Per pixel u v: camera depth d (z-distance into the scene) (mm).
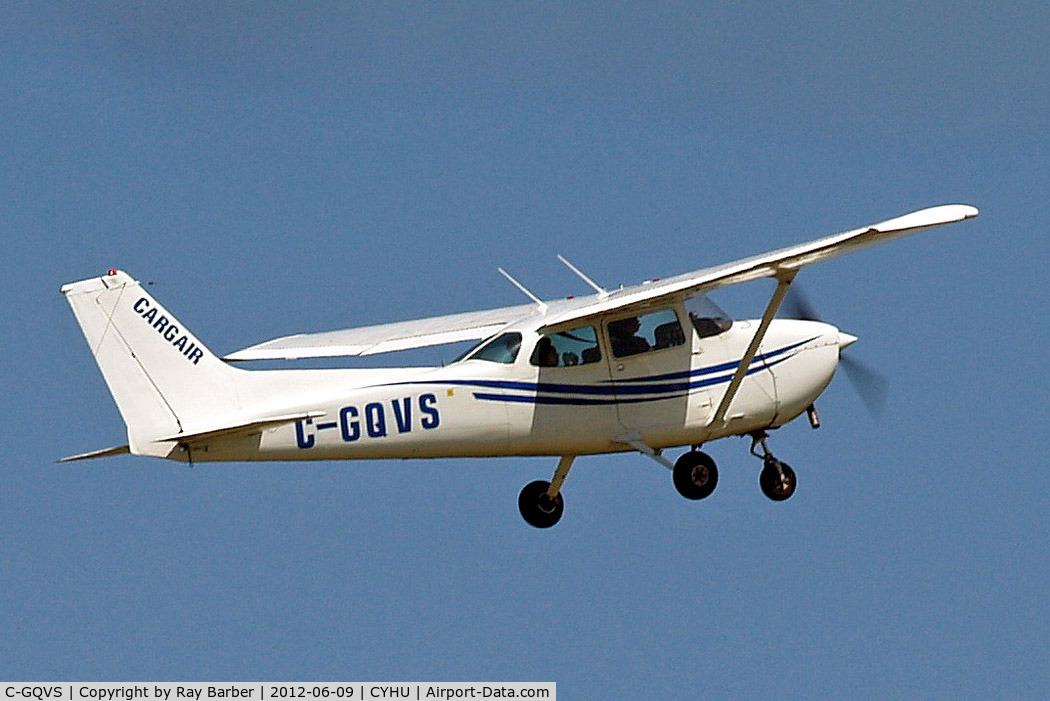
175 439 70500
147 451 71125
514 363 74375
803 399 78438
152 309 71250
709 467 77438
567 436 74938
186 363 71500
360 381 73062
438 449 73875
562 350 74750
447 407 73438
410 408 73125
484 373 74000
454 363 74375
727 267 71625
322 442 72500
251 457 72125
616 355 75312
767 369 77625
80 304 70750
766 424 78312
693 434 76562
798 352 78250
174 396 71312
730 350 77000
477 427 73938
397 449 73312
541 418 74500
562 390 74688
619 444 75812
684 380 76125
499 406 74000
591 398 75062
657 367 75750
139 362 71062
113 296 70938
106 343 70875
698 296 77312
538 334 74562
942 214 65938
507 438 74375
